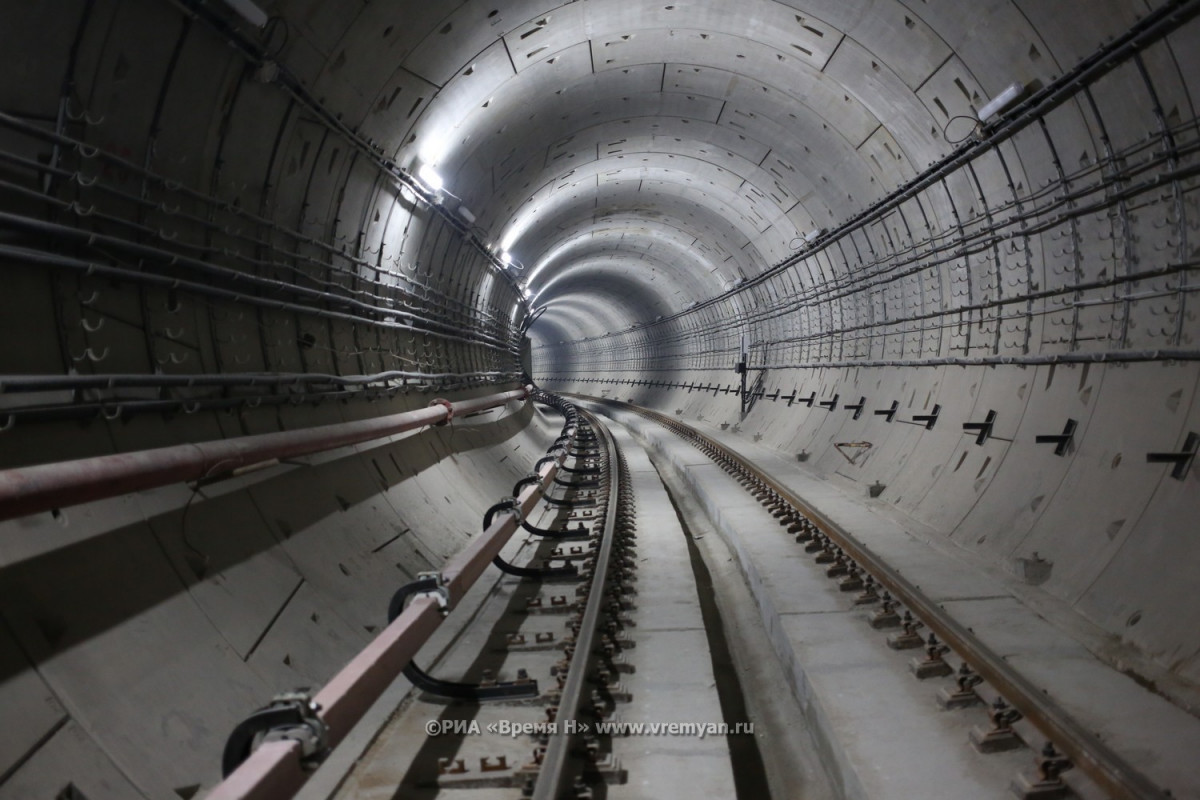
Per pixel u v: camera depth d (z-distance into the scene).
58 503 2.99
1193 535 4.86
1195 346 5.37
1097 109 6.05
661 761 3.90
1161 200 5.71
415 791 3.55
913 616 5.45
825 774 4.24
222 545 4.42
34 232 3.51
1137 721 3.80
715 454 16.00
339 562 5.59
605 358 49.44
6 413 3.27
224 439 4.76
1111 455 6.02
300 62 5.49
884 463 10.48
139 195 4.32
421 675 4.57
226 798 2.11
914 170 9.30
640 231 23.02
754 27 9.07
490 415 15.38
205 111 4.79
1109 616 5.17
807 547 7.69
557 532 9.15
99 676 3.10
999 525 7.07
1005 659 4.61
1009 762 3.60
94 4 3.64
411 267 9.96
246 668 3.89
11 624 2.88
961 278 8.97
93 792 2.71
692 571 7.58
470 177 10.73
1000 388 8.02
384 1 5.82
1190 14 4.85
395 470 7.95
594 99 11.38
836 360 14.12
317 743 2.60
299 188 6.32
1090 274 6.62
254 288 5.68
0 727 2.58
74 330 3.85
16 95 3.44
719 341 25.09
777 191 13.92
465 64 7.86
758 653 6.18
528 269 21.53
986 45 6.74
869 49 8.15
